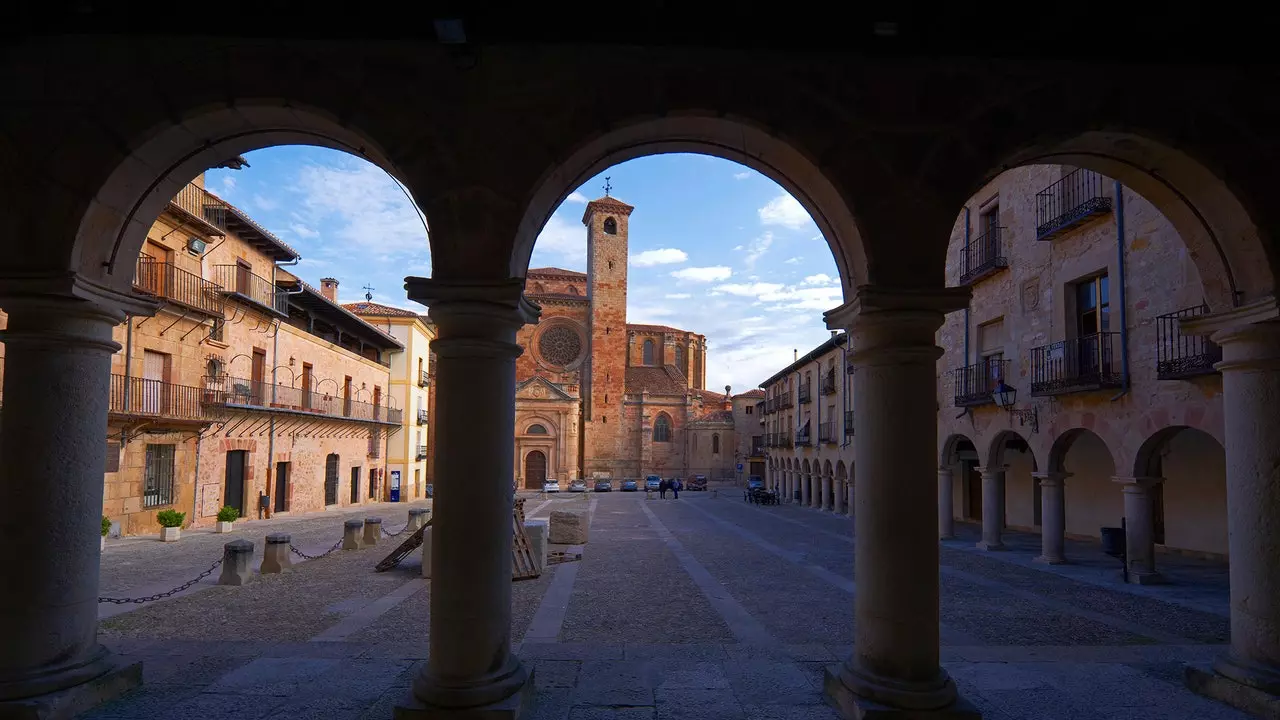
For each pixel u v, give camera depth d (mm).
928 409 5277
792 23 5281
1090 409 13719
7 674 5066
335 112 5230
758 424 69062
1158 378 11688
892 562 5207
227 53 5234
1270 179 5453
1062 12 5234
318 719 5340
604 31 5246
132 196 5562
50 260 5160
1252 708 5574
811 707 5625
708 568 13945
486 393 5242
